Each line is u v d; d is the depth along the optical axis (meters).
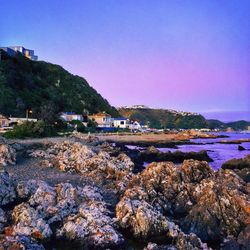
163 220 21.73
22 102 126.94
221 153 81.88
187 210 27.00
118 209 22.89
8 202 26.05
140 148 82.44
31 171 39.66
